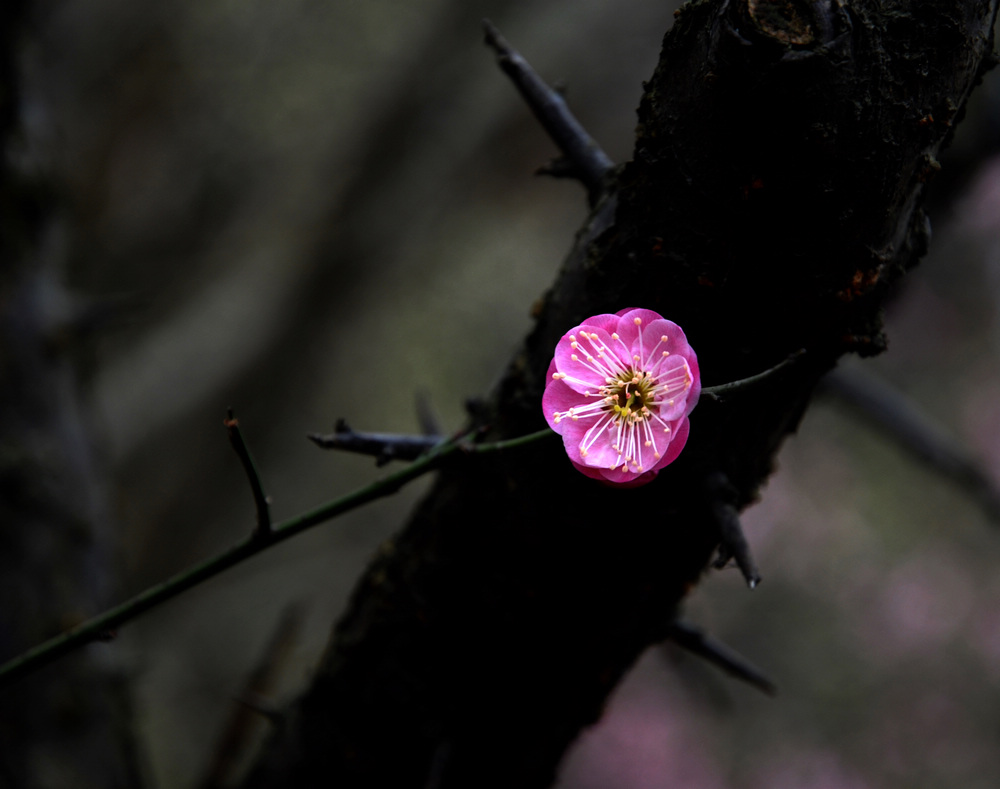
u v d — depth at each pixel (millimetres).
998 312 1994
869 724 1985
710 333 570
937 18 553
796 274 563
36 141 803
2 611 688
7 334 737
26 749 681
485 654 609
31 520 706
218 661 1967
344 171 2043
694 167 562
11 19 765
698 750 1915
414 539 614
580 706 616
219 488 2027
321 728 631
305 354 2070
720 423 575
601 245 578
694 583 601
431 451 578
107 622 588
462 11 1996
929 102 556
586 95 2049
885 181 557
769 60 548
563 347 567
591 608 599
